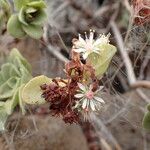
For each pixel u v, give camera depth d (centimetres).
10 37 30
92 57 19
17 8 23
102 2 35
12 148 27
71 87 19
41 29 23
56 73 29
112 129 32
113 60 26
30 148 28
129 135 33
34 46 30
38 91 20
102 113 28
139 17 22
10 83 23
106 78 26
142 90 31
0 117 22
